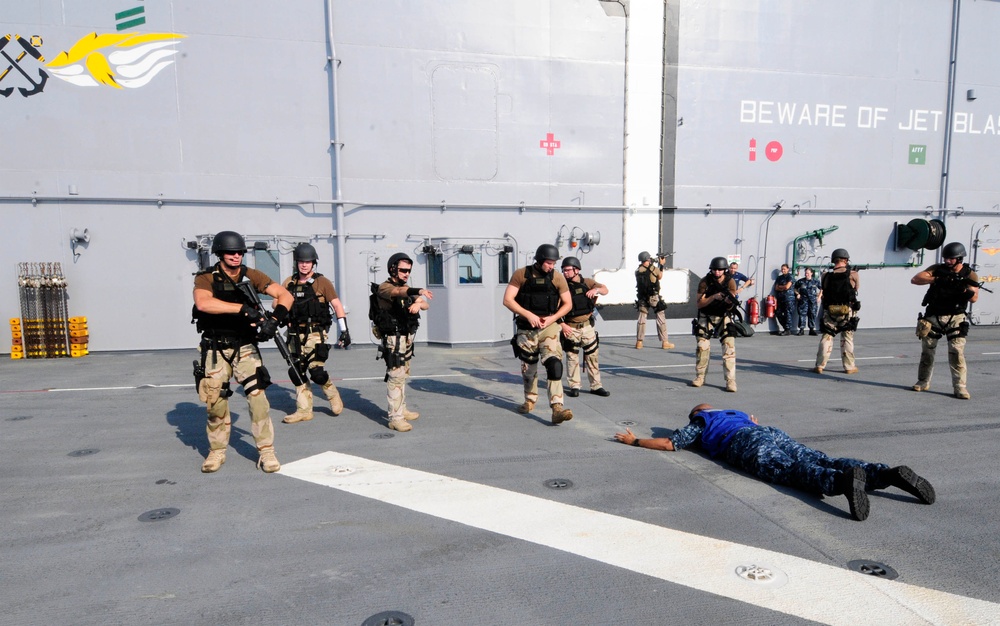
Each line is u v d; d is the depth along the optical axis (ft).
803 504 12.34
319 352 17.84
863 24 40.52
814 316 40.34
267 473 14.06
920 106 42.24
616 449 15.90
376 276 35.19
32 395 22.38
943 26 41.83
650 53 37.63
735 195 39.96
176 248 32.96
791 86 39.99
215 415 13.98
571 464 14.71
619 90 37.47
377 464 14.69
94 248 32.07
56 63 30.78
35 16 30.45
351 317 35.09
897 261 43.16
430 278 35.58
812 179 41.09
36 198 31.17
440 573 9.64
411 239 35.50
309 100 33.55
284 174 33.68
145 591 9.09
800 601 8.82
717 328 23.11
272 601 8.83
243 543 10.62
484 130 35.76
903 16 41.09
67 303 31.91
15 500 12.54
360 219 34.76
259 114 33.06
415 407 20.45
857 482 11.39
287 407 20.52
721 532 11.06
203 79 32.30
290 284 18.40
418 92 34.71
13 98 30.60
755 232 40.65
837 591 9.09
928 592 9.08
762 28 39.09
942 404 21.04
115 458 15.16
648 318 39.63
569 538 10.83
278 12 32.71
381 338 17.66
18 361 30.37
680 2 37.65
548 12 35.96
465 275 35.17
